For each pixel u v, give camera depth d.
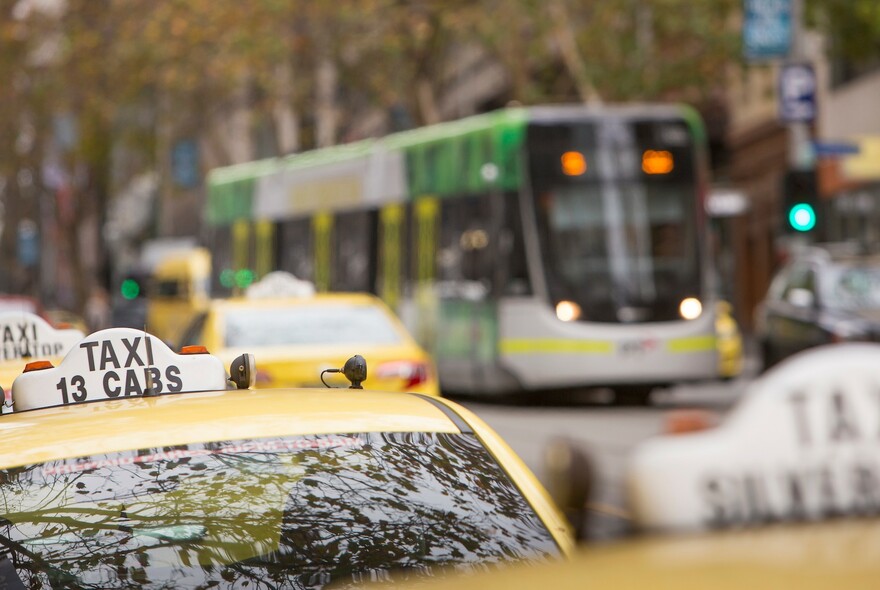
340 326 24.19
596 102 61.72
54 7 83.88
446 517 6.64
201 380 8.75
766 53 45.00
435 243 44.41
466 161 42.94
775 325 38.06
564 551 6.52
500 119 41.53
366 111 92.56
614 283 40.72
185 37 75.00
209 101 82.88
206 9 72.62
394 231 47.00
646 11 60.94
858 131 63.06
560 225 40.84
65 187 102.06
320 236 52.25
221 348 23.61
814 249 39.66
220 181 62.16
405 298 46.19
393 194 47.16
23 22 84.00
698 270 41.28
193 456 6.92
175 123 85.75
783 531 2.92
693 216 41.47
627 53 61.16
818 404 3.04
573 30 62.44
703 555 2.80
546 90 70.38
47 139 89.00
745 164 82.00
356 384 8.82
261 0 70.12
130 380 8.64
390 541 6.53
